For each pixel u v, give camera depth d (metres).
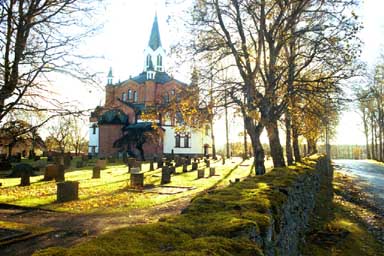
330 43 15.91
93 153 66.69
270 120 17.44
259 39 17.67
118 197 16.91
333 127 34.28
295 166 16.55
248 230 4.05
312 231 12.32
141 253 3.05
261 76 18.02
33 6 10.66
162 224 4.02
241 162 44.53
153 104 18.58
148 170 32.97
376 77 45.47
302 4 17.34
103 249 3.05
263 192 6.70
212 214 4.77
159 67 75.31
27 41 11.09
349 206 18.64
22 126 11.71
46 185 21.45
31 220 11.91
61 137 57.62
